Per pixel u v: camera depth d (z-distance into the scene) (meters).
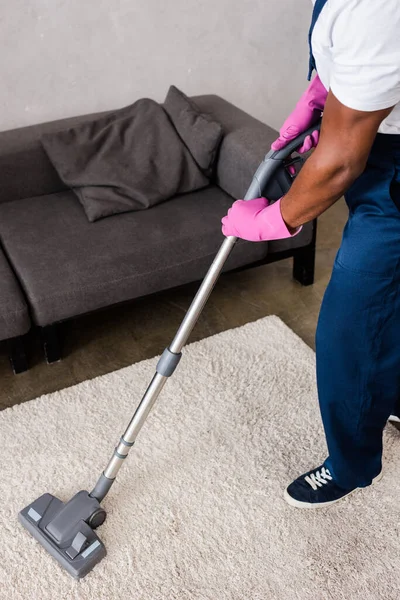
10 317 1.89
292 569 1.51
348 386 1.49
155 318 2.29
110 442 1.82
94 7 2.41
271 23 2.81
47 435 1.83
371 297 1.36
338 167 1.14
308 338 2.21
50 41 2.42
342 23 1.02
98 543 1.53
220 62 2.80
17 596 1.46
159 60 2.66
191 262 2.10
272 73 2.95
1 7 2.28
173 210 2.23
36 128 2.41
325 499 1.64
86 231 2.12
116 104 2.68
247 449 1.80
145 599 1.45
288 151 1.34
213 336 2.17
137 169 2.26
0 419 1.88
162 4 2.53
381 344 1.43
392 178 1.27
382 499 1.67
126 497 1.67
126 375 2.02
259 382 2.00
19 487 1.70
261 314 2.31
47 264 1.99
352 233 1.35
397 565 1.52
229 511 1.64
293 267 2.47
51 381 2.05
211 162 2.33
